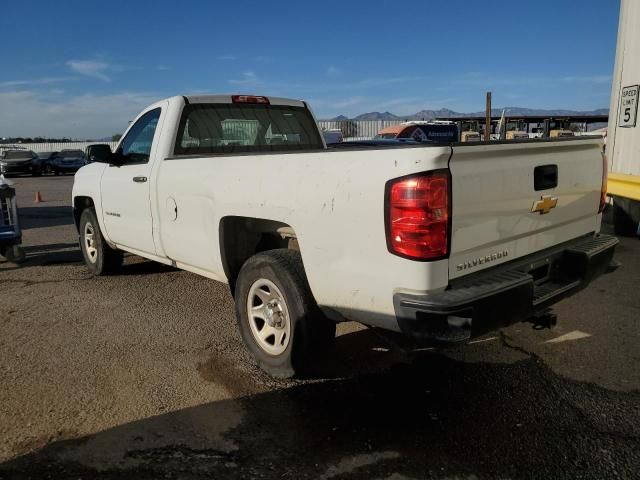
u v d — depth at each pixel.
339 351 4.07
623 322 4.57
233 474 2.63
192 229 4.29
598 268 3.67
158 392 3.46
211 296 5.54
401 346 3.06
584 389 3.43
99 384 3.58
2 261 7.40
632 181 7.54
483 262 2.98
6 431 3.03
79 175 6.46
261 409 3.24
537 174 3.26
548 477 2.58
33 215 13.22
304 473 2.64
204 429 3.03
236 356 4.03
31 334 4.53
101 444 2.89
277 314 3.55
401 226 2.69
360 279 2.94
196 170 4.17
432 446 2.84
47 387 3.55
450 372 3.71
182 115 4.80
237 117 5.20
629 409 3.18
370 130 35.12
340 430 3.00
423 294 2.70
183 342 4.31
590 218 3.92
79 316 4.97
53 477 2.62
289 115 5.65
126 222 5.34
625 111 8.06
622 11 8.12
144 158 5.10
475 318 2.70
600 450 2.78
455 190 2.73
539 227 3.36
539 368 3.74
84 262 7.28
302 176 3.22
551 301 3.27
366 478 2.59
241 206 3.69
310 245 3.20
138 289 5.83
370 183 2.83
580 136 3.78
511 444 2.85
